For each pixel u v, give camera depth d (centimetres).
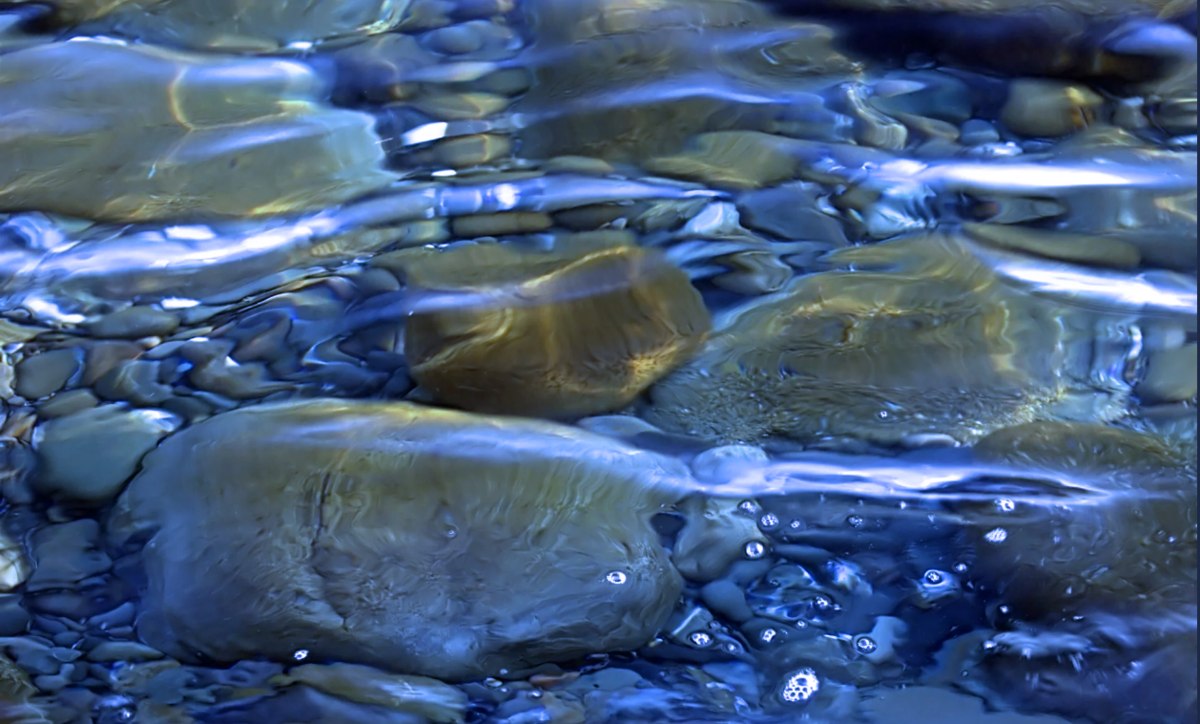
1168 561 327
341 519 331
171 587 329
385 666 325
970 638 325
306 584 328
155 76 375
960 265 351
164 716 323
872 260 352
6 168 362
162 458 338
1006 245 353
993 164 363
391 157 365
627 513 332
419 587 328
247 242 356
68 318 349
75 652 326
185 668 325
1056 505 331
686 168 362
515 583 328
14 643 326
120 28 383
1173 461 333
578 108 371
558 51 379
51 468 338
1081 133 366
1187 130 366
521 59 379
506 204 359
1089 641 324
